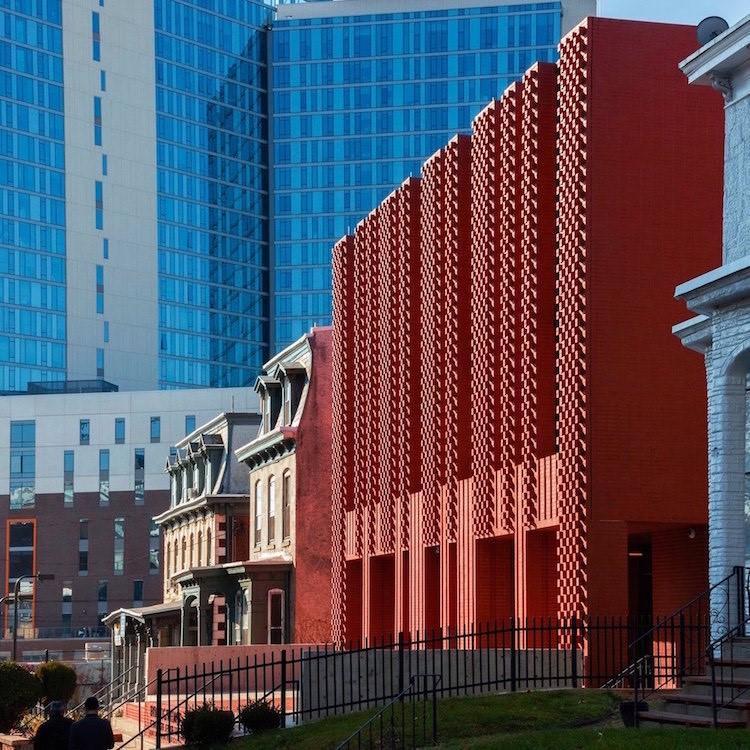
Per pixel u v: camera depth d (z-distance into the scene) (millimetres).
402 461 59531
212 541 91500
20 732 52719
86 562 171875
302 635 72812
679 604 45406
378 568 63906
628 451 42875
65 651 145000
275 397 81250
